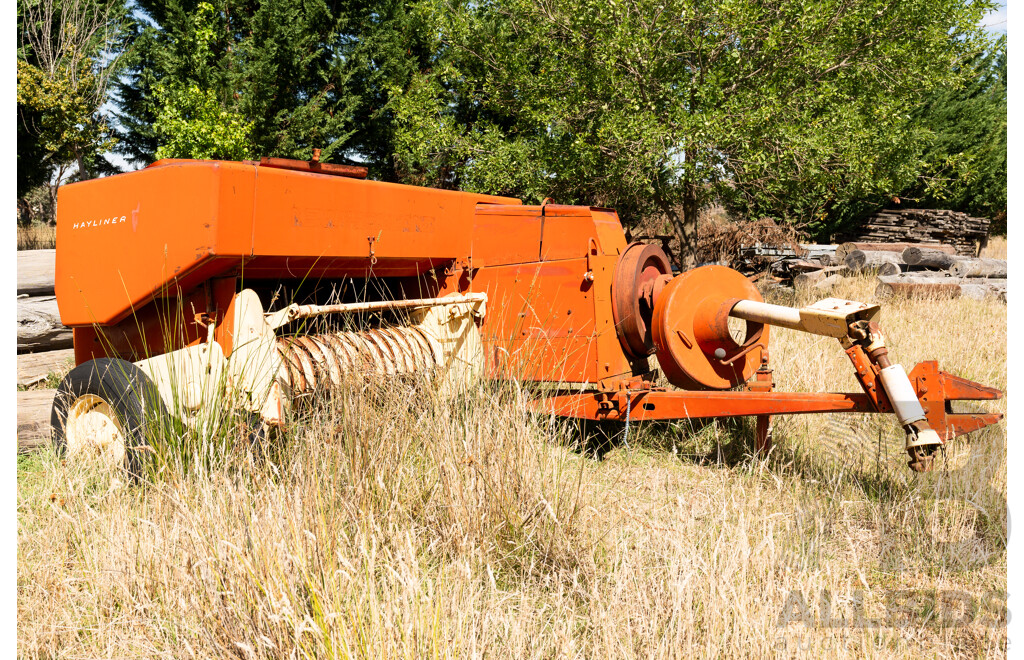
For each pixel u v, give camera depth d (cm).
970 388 365
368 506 298
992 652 255
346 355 420
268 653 214
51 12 1825
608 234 486
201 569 239
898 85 1140
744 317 429
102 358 368
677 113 1020
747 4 1020
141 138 2053
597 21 1073
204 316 361
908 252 1482
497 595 277
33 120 1834
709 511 346
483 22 1281
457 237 498
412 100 1323
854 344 368
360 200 414
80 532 293
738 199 1259
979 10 1130
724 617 247
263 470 313
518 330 488
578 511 324
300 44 1841
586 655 246
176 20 1808
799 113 1068
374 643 212
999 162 2500
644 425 488
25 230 1791
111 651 234
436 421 349
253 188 347
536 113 1157
